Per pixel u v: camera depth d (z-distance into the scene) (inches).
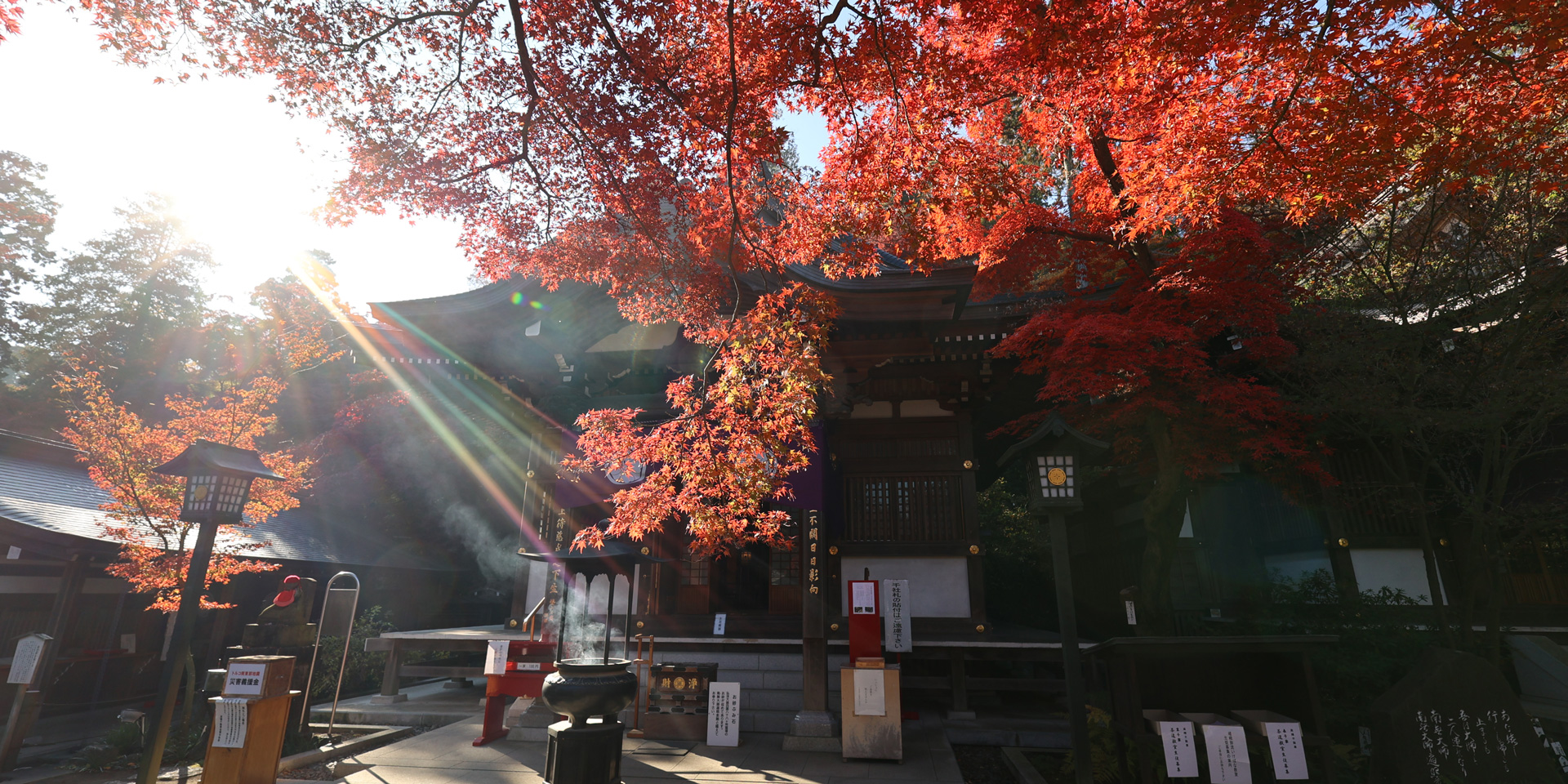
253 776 217.8
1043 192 538.6
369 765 262.7
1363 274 331.3
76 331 976.3
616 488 375.6
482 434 654.5
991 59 260.8
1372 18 195.0
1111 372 331.0
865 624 289.4
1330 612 352.5
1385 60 207.8
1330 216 350.3
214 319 923.4
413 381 660.7
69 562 356.8
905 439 408.5
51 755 303.4
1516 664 343.9
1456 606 382.0
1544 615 370.0
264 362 690.2
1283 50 209.6
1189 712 241.4
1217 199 275.9
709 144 233.0
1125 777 234.1
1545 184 252.2
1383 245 339.0
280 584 533.6
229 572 347.9
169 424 351.6
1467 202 305.7
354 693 448.8
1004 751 299.4
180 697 457.4
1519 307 285.0
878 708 275.4
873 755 271.1
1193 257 326.3
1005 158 383.6
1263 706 244.5
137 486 317.4
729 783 243.4
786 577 389.7
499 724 305.9
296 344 683.4
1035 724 327.0
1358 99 213.5
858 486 401.7
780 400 218.4
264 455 371.2
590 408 408.2
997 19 233.5
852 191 234.1
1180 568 451.2
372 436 703.7
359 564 577.3
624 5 205.5
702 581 390.0
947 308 344.2
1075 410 393.4
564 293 372.5
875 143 228.4
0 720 362.9
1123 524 504.1
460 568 719.7
